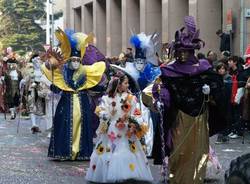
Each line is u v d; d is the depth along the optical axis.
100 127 8.27
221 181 8.19
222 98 7.76
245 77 12.91
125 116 8.16
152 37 10.50
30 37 65.31
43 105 14.72
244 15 19.58
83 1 42.00
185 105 7.65
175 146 7.65
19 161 10.16
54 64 10.40
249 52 13.54
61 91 10.40
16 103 19.27
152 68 10.45
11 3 66.44
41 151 11.37
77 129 10.30
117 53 35.75
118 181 7.97
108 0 35.84
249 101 12.55
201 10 23.80
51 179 8.60
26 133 14.41
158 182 8.25
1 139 13.16
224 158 10.35
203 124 7.74
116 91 8.24
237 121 13.16
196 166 7.65
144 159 8.20
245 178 4.98
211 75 7.69
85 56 11.05
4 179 8.59
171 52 8.14
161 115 7.62
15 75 19.33
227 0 20.42
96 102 10.70
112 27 35.78
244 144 12.29
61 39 10.47
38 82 14.59
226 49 19.61
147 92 7.68
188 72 7.58
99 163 8.17
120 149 8.06
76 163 10.05
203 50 23.64
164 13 26.86
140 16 30.22
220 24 23.61
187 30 7.67
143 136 8.23
